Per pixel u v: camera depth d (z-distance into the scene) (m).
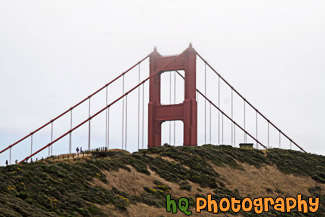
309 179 127.56
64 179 83.94
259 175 122.81
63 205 75.44
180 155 119.81
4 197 69.12
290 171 128.62
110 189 88.25
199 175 110.12
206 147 132.38
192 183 105.75
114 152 122.44
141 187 94.12
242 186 113.88
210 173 113.56
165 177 103.81
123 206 82.25
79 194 81.00
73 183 83.69
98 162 96.50
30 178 79.38
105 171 94.50
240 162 127.19
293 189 120.31
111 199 83.25
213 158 123.00
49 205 73.81
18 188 75.19
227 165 122.44
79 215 74.94
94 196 81.81
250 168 125.44
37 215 66.31
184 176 107.50
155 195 92.88
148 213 84.50
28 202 72.31
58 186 80.69
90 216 75.81
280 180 123.00
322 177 130.50
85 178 88.00
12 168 80.81
